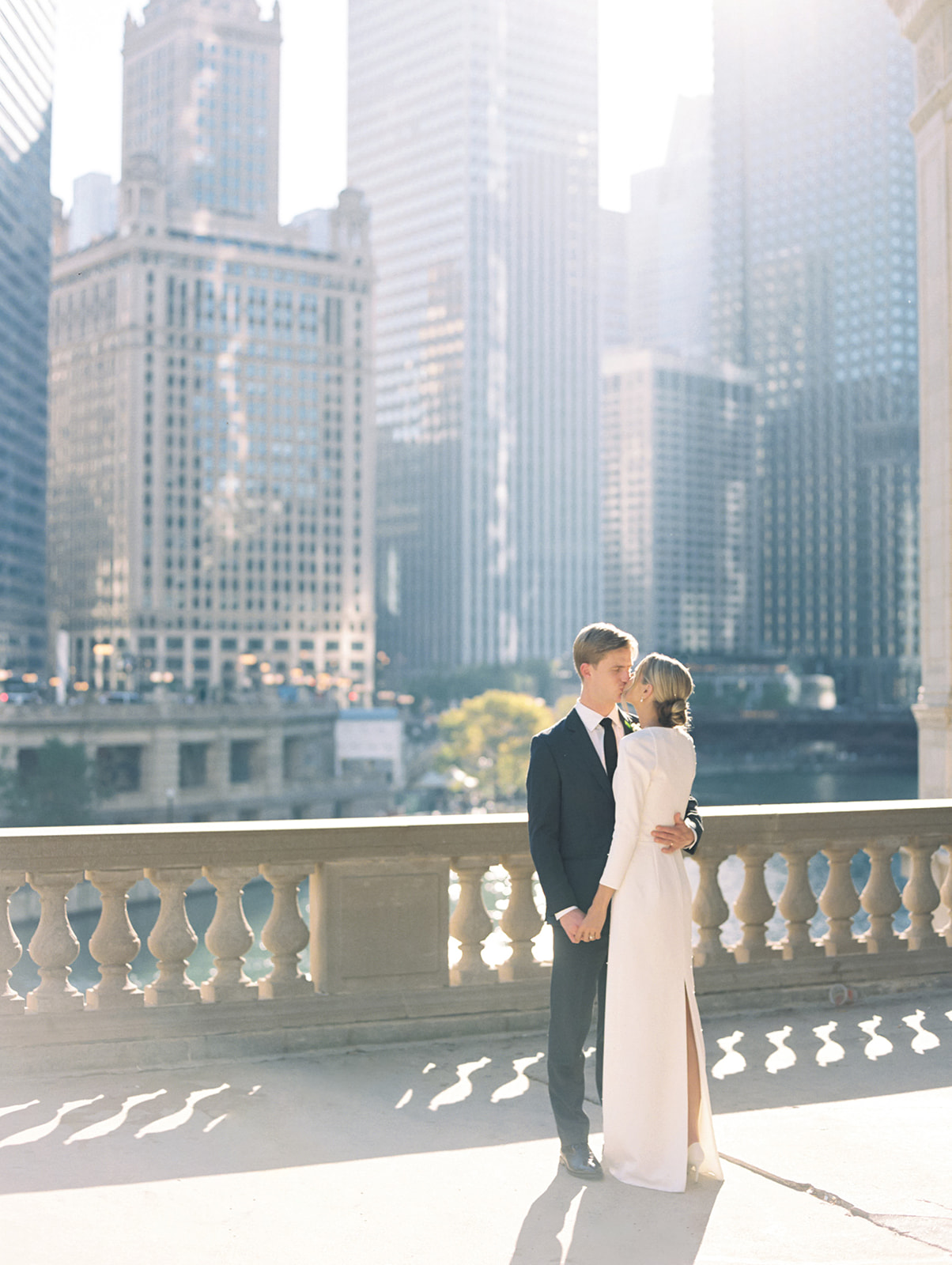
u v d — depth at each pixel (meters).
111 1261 4.27
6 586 128.50
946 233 13.38
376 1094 6.14
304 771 103.12
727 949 8.03
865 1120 5.79
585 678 5.43
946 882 8.95
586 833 5.31
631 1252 4.39
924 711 13.50
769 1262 4.31
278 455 173.00
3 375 125.06
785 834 8.10
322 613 176.00
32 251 134.12
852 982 8.23
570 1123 5.22
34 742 76.75
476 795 117.62
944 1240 4.49
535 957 7.71
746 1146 5.45
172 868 6.77
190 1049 6.64
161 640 163.12
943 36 13.39
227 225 178.75
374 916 7.15
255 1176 5.05
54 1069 6.39
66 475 176.88
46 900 6.60
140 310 163.25
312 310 175.88
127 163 165.50
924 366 14.03
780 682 180.62
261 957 29.84
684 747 5.27
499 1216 4.70
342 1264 4.27
